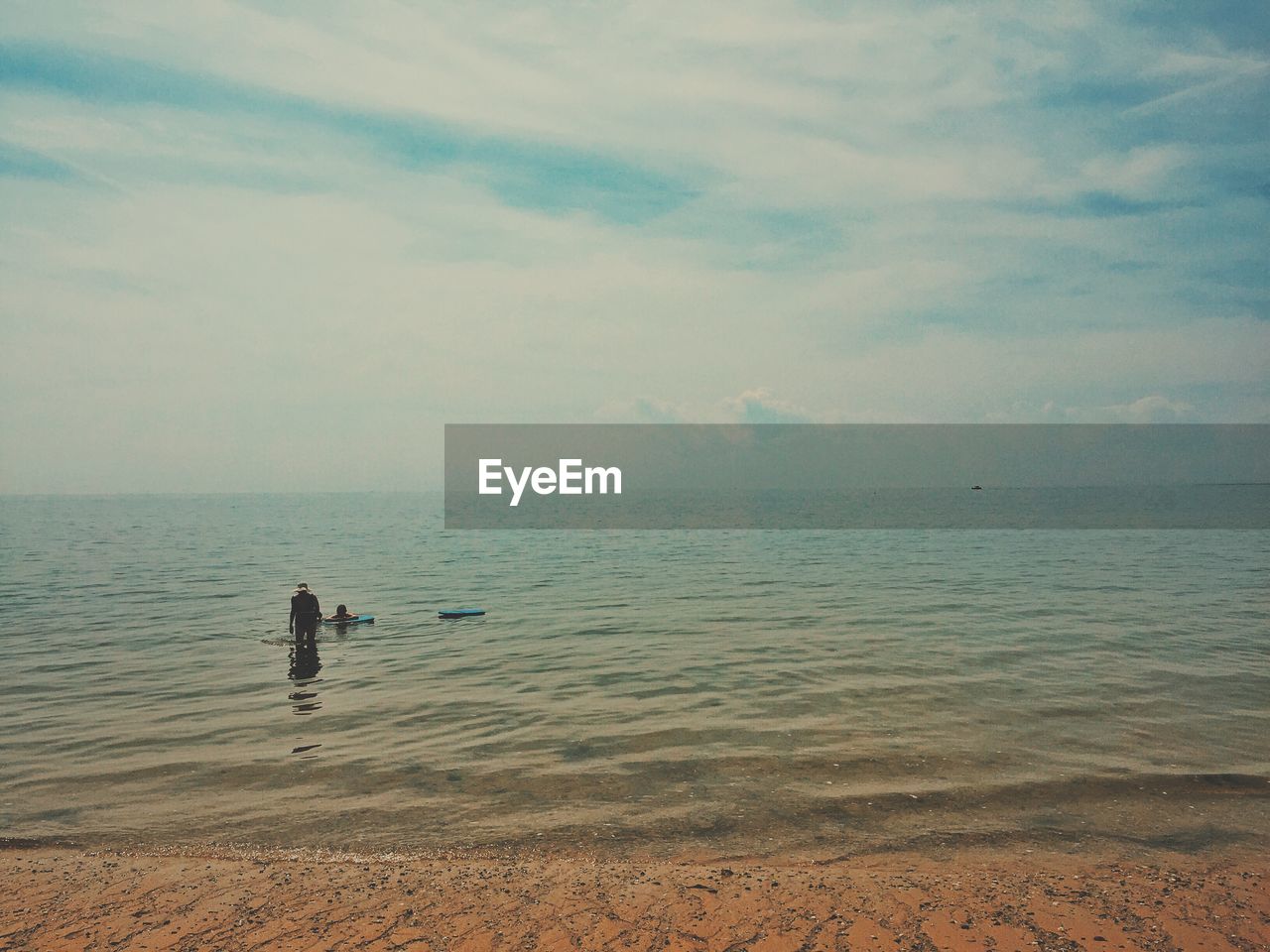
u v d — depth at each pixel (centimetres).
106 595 3341
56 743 1323
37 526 10681
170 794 1086
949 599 2917
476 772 1159
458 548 6134
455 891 795
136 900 784
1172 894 771
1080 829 934
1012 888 788
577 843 913
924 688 1594
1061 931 702
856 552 5228
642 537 7306
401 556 5375
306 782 1126
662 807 1016
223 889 807
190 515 15738
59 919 747
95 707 1552
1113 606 2692
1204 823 948
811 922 720
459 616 2689
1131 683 1612
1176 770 1123
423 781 1123
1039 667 1764
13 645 2223
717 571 4134
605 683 1695
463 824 973
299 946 691
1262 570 3819
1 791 1104
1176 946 678
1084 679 1650
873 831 935
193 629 2475
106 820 1001
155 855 898
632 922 724
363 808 1029
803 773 1132
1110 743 1241
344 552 5772
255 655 2055
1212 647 1978
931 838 914
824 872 829
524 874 833
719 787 1082
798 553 5225
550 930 712
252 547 6375
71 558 5275
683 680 1706
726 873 827
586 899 771
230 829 968
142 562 4959
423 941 696
